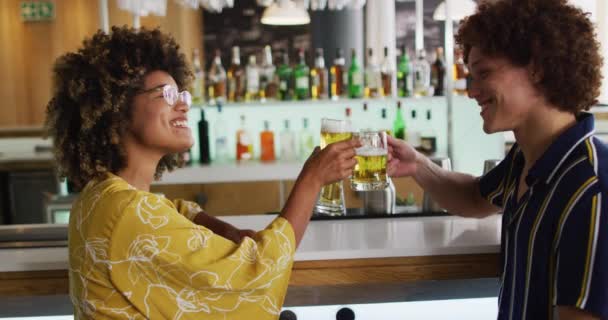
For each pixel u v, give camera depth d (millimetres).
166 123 1224
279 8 3883
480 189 1546
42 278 1517
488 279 1604
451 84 4031
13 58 6414
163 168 1438
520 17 1136
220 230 1424
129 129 1219
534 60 1132
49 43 6375
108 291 1109
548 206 1100
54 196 3770
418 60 4336
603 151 1088
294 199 1256
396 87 4426
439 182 1675
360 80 4250
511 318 1196
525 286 1148
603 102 3746
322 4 3938
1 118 6480
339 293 1584
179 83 1296
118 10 5965
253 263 1159
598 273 1008
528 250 1137
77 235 1136
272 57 5070
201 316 1142
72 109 1215
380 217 1902
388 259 1513
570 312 1049
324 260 1499
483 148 3967
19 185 4902
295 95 4332
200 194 4055
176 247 1102
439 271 1525
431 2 4934
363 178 1562
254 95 4316
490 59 1183
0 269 1503
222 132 4430
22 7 6309
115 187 1137
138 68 1198
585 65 1126
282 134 4348
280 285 1207
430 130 4449
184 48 4934
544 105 1176
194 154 4410
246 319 1176
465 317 1628
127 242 1092
